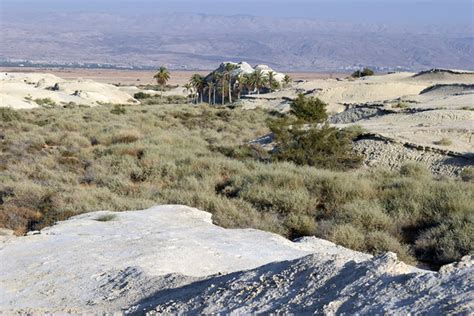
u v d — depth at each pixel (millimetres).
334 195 19484
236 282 8016
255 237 13266
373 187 20734
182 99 116062
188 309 7594
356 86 74250
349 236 14812
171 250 11500
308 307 6570
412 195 18641
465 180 24812
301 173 22969
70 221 14586
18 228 16984
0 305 8891
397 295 6168
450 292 5875
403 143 29875
